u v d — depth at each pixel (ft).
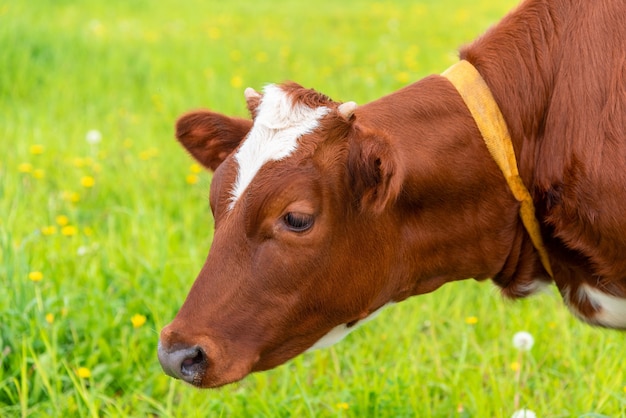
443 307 20.25
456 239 13.70
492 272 14.21
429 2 68.39
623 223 13.07
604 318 14.46
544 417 16.16
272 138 12.41
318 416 16.42
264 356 12.93
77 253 21.11
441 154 13.26
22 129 29.58
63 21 46.98
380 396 16.38
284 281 12.37
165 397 17.39
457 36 51.88
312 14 60.54
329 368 18.28
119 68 38.42
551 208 13.60
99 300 18.86
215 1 64.34
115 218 23.82
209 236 23.29
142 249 21.72
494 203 13.69
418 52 45.37
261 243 12.26
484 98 13.67
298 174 12.13
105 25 48.11
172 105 33.71
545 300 20.52
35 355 16.85
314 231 12.23
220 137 14.06
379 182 11.62
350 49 46.21
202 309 12.37
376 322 19.71
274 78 38.55
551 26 13.88
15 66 36.24
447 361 18.25
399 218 13.19
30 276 18.20
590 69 13.28
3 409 16.25
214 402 16.25
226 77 38.01
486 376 17.95
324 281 12.60
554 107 13.53
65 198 24.47
